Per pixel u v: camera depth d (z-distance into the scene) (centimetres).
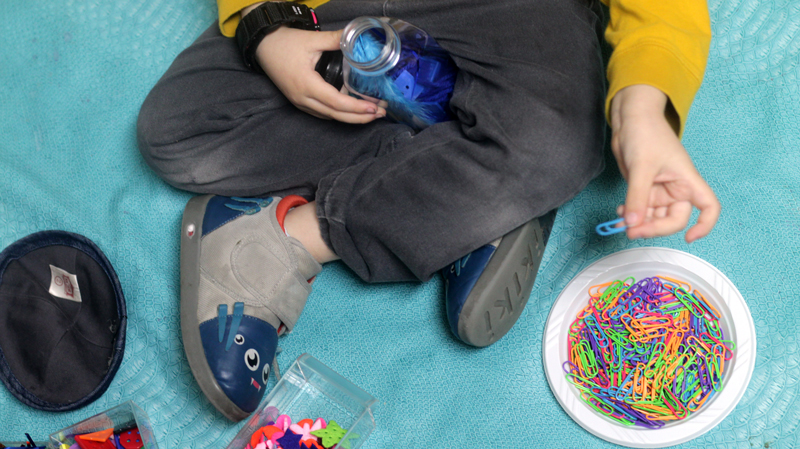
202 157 103
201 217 102
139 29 128
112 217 119
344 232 97
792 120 114
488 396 109
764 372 104
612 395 102
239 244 98
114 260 117
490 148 87
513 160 86
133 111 125
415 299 114
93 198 121
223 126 100
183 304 97
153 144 103
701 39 83
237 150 104
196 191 110
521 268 96
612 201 113
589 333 106
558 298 107
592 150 88
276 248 99
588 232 114
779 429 101
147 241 118
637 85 75
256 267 98
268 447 97
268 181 107
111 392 111
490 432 107
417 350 112
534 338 111
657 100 73
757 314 107
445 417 108
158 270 116
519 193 89
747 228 110
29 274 110
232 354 95
